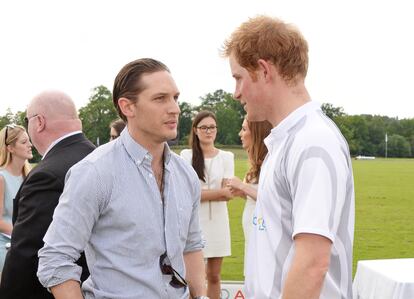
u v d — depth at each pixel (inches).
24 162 221.1
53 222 97.3
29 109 128.4
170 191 103.5
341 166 75.7
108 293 97.2
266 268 82.0
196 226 115.0
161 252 100.1
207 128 245.6
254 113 86.4
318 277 73.1
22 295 116.4
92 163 97.5
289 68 82.3
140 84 99.0
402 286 123.6
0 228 206.7
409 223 661.9
